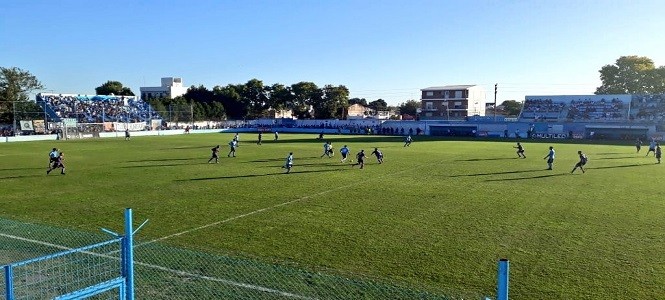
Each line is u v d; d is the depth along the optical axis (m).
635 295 10.28
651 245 14.16
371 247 13.91
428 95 124.19
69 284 10.33
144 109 99.75
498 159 40.44
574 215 18.22
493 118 90.50
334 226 16.47
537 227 16.34
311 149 51.06
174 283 10.67
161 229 16.08
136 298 9.84
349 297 9.94
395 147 55.12
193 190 23.95
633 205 20.19
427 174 30.23
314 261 12.62
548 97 91.81
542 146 57.97
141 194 22.83
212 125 104.31
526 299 10.07
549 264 12.38
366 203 20.58
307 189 24.27
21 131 73.88
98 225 16.62
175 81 178.38
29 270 11.27
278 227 16.33
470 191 23.70
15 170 32.22
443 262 12.55
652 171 32.12
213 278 10.99
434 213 18.56
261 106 132.12
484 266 12.23
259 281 10.84
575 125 78.69
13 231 15.26
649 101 82.56
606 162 38.41
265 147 54.06
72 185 25.62
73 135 73.00
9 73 87.50
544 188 24.67
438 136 85.50
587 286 10.82
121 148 52.06
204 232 15.69
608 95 86.44
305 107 130.25
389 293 10.19
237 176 29.17
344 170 32.38
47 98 86.38
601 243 14.38
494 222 17.06
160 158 40.66
